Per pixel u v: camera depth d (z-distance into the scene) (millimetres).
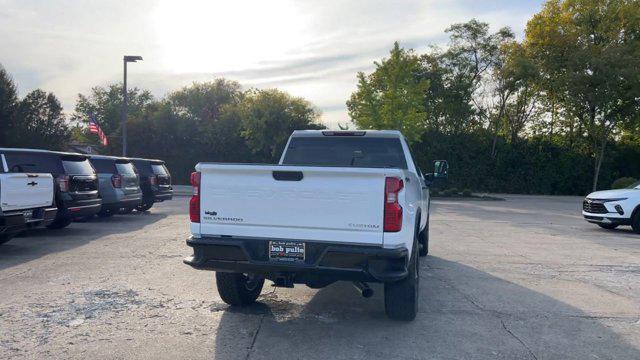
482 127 37781
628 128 33375
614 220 13828
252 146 35500
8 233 8758
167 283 6949
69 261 8430
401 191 4691
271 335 4977
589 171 35781
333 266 4719
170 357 4340
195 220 5145
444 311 5926
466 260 9320
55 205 10234
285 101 35281
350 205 4711
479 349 4680
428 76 36594
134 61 26266
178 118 38094
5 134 31188
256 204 4957
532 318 5695
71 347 4531
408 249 4934
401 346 4723
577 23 33562
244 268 4980
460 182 35938
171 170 37938
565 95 32906
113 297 6219
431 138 35844
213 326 5215
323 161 7238
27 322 5215
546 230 14227
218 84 56156
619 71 29359
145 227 13078
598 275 8133
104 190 14008
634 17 32219
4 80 32469
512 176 35875
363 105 30812
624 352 4684
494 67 36156
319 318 5586
